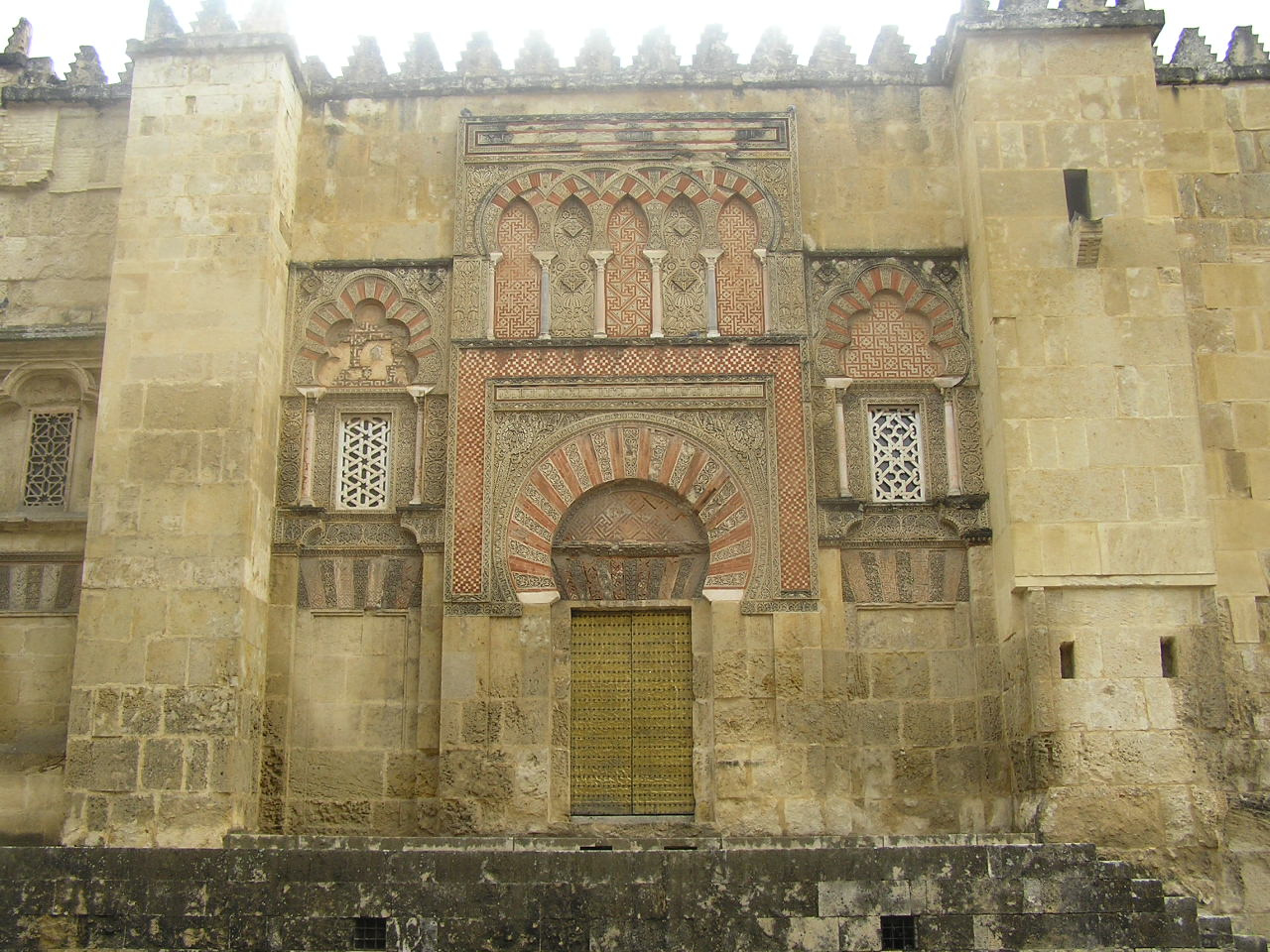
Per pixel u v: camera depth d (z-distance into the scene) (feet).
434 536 41.73
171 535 39.09
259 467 40.65
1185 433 39.37
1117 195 41.52
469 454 41.98
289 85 44.34
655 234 44.21
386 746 40.63
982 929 32.04
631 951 31.48
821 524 41.60
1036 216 41.42
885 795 39.91
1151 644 37.88
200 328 40.91
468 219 44.34
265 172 42.37
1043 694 37.37
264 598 40.96
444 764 39.52
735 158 44.80
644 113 45.09
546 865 32.17
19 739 41.63
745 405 42.27
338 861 32.55
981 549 41.22
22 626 42.63
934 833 39.52
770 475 41.63
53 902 32.81
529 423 42.29
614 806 40.27
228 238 41.81
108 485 39.58
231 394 40.27
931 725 40.40
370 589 41.78
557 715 40.60
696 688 40.70
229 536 39.09
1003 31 42.98
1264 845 38.01
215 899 32.53
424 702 40.60
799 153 45.06
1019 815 38.06
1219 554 41.24
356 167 45.37
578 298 43.86
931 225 44.47
